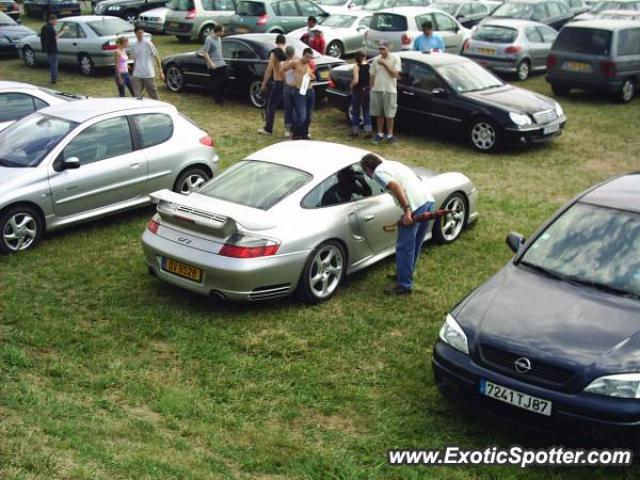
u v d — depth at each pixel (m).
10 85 11.47
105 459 4.49
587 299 5.43
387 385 6.00
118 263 8.35
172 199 7.20
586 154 13.05
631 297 5.43
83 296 7.52
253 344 6.57
